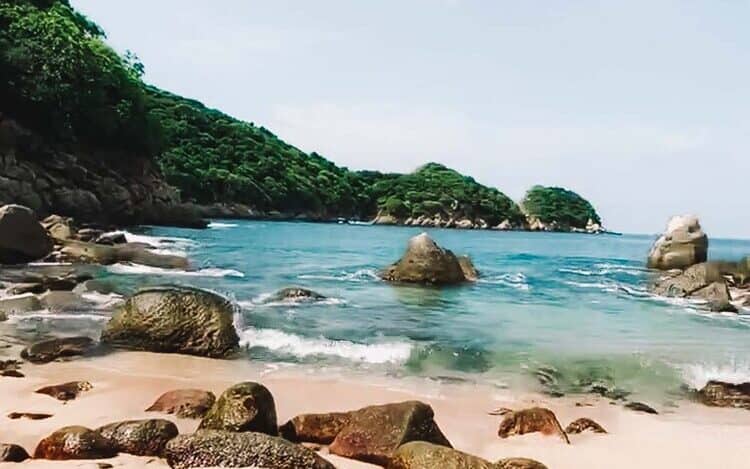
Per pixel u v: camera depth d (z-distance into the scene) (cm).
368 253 4175
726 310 2141
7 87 4381
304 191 12031
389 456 674
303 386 1008
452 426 846
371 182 15762
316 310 1761
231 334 1247
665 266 3784
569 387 1102
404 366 1188
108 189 4903
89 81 4912
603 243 9738
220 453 630
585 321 1809
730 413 971
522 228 16262
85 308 1573
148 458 652
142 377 1018
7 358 1101
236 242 4466
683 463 738
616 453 764
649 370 1235
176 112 11800
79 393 905
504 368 1210
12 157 3988
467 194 15475
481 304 2050
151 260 2644
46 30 4719
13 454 634
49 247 2538
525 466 652
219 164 10875
